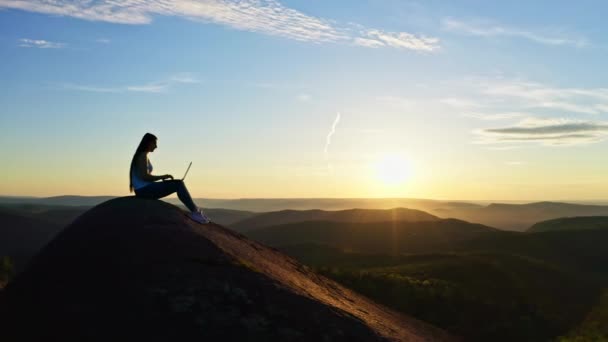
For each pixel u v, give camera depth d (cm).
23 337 647
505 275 5150
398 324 1234
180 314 692
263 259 1041
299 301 809
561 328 2778
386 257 8438
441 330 1669
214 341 666
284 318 752
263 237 15588
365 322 886
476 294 3033
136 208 939
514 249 9950
